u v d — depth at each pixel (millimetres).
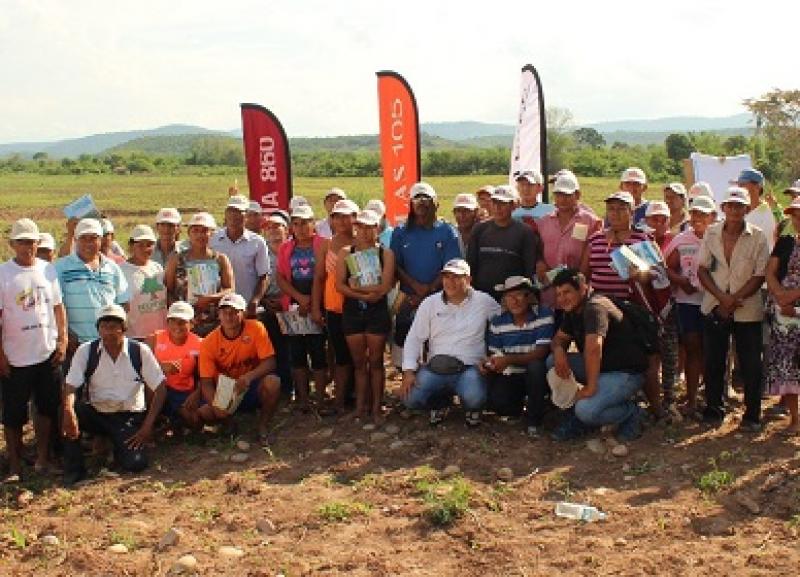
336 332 10070
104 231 9945
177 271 10078
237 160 139750
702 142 77000
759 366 8781
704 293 9180
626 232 9180
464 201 10453
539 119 12633
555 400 8984
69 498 8164
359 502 7820
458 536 7129
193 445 9523
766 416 9391
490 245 9742
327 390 11305
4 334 8492
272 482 8445
